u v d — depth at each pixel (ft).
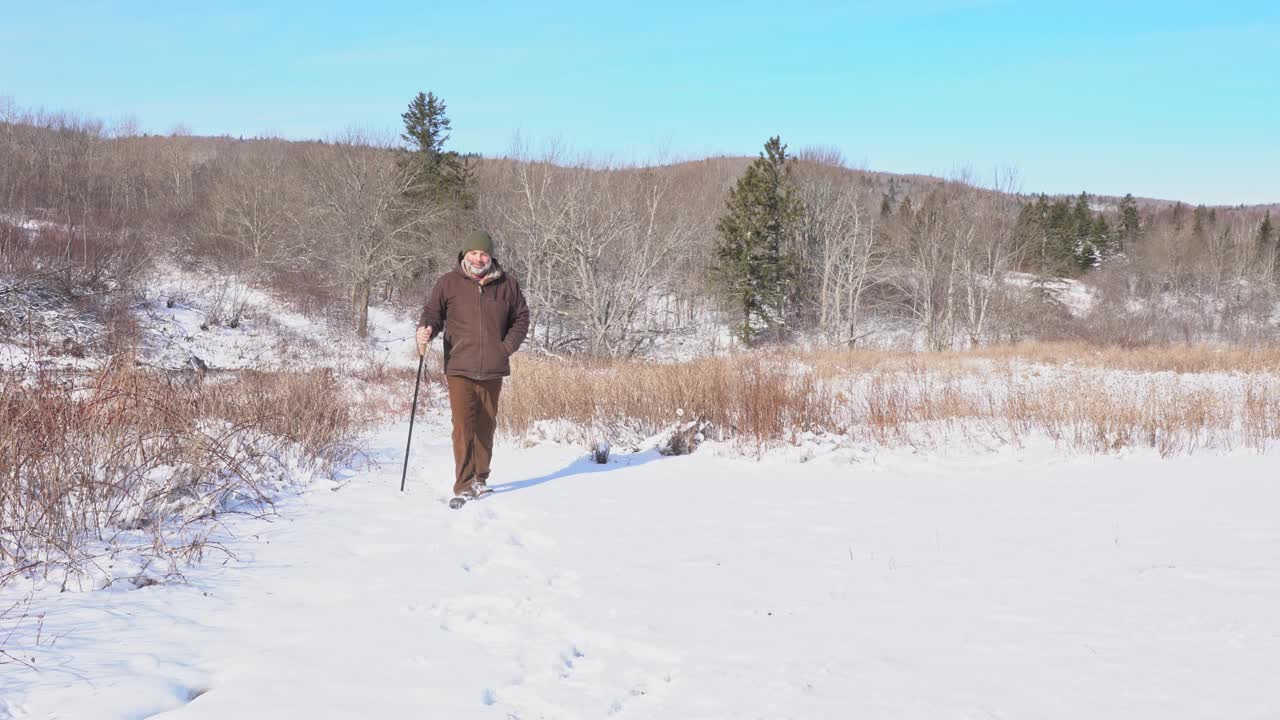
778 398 31.45
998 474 22.89
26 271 81.05
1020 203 151.23
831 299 154.81
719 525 16.69
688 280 135.03
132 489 16.87
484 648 9.99
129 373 21.04
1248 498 18.21
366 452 28.32
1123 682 8.48
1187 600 11.08
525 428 32.99
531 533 16.07
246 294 126.11
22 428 16.47
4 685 8.45
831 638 10.12
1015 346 113.39
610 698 8.55
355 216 126.62
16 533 13.84
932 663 9.22
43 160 164.45
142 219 152.97
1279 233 246.88
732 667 9.29
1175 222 301.43
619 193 113.70
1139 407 32.32
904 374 64.90
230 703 8.31
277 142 216.33
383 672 9.18
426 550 14.75
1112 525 15.90
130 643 9.87
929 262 144.77
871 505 18.57
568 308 114.32
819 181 166.91
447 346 19.98
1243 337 161.58
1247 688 8.20
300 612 11.26
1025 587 12.01
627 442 29.43
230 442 20.95
